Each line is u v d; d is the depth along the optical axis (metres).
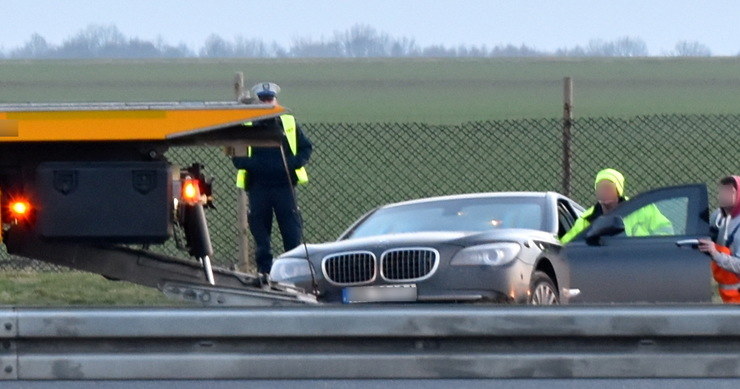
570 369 23.47
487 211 44.22
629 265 40.44
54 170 27.81
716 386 24.30
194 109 27.94
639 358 23.47
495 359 23.45
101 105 27.78
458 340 23.55
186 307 23.42
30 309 23.31
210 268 31.97
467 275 39.16
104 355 23.47
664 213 41.12
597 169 95.44
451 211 44.44
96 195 27.83
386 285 39.59
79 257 31.27
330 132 78.69
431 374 23.45
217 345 23.53
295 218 53.34
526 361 23.48
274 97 52.31
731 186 39.47
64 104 27.78
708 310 23.31
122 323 23.31
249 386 24.52
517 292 39.00
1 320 23.23
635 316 23.31
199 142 28.88
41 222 27.81
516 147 118.62
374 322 23.31
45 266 56.25
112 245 31.62
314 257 40.56
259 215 53.41
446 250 39.56
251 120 27.98
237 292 32.31
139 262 31.83
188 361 23.47
